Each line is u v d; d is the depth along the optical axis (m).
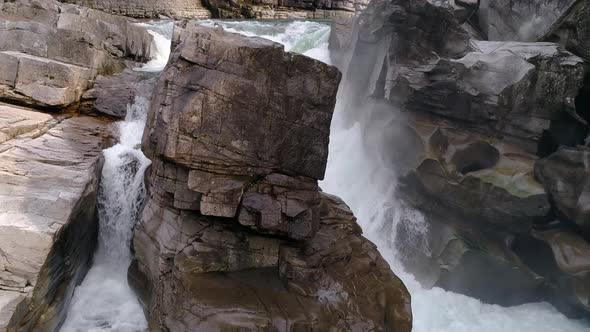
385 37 12.20
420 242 10.95
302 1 30.59
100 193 9.98
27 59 11.98
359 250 8.91
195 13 28.66
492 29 13.36
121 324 8.03
